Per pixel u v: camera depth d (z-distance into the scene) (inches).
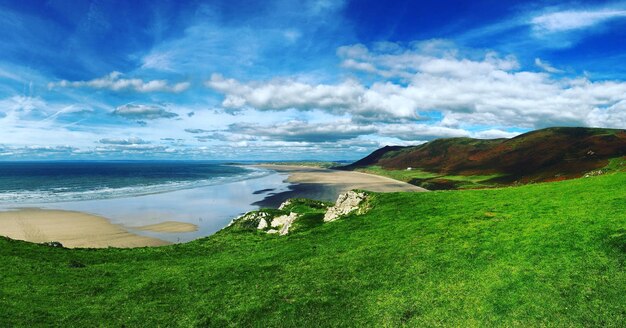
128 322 783.7
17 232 2539.4
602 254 780.6
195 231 2711.6
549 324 620.4
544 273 765.3
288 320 754.2
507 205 1264.8
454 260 916.6
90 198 4478.3
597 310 625.9
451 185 5949.8
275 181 7790.4
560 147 6619.1
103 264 1212.5
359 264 1007.6
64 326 764.6
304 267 1050.1
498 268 828.6
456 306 722.2
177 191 5438.0
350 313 759.7
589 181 1379.2
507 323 644.1
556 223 991.6
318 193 5265.8
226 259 1238.9
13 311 808.9
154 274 1099.3
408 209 1460.4
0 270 1066.7
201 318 788.6
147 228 2783.0
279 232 1825.8
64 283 1011.9
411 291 810.8
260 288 925.8
